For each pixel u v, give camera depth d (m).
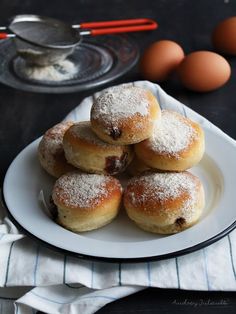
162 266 0.32
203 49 0.61
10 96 0.53
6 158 0.44
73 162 0.36
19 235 0.34
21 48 0.57
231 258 0.32
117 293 0.31
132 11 0.71
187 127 0.36
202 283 0.31
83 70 0.58
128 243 0.32
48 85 0.55
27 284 0.31
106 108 0.35
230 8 0.70
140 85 0.48
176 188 0.33
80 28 0.64
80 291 0.31
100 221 0.34
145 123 0.34
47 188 0.38
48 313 0.30
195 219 0.33
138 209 0.33
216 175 0.38
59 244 0.32
